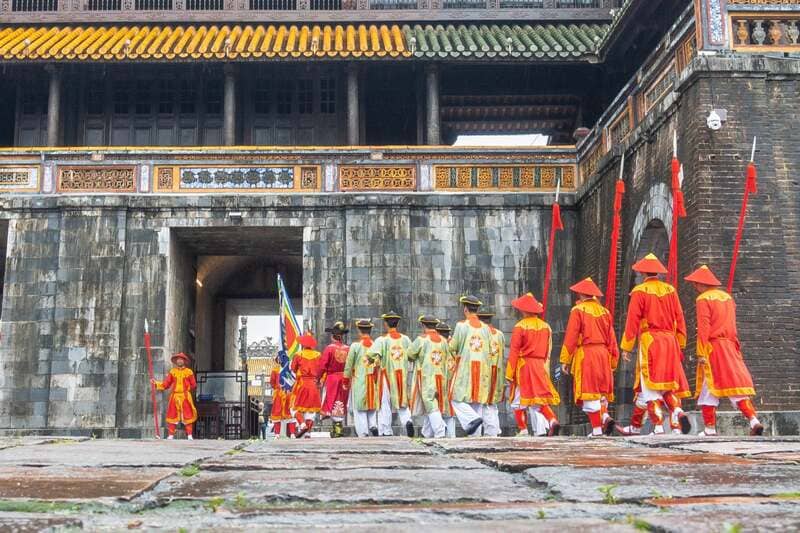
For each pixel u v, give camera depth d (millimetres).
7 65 23188
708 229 14938
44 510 4660
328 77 25016
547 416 13484
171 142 24734
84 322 21562
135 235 22078
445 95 25453
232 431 24344
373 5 24766
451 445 8992
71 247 21875
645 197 17688
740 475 5883
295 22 24438
